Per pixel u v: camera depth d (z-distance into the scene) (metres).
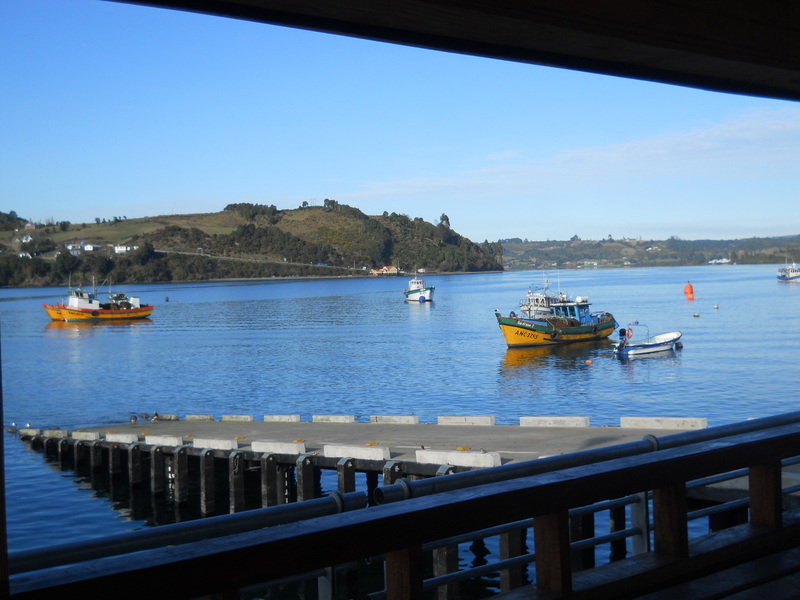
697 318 91.44
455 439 18.36
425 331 90.75
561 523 3.17
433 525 2.78
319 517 2.73
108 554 2.34
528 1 3.16
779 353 57.91
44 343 90.44
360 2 2.93
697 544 3.77
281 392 48.56
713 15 3.78
